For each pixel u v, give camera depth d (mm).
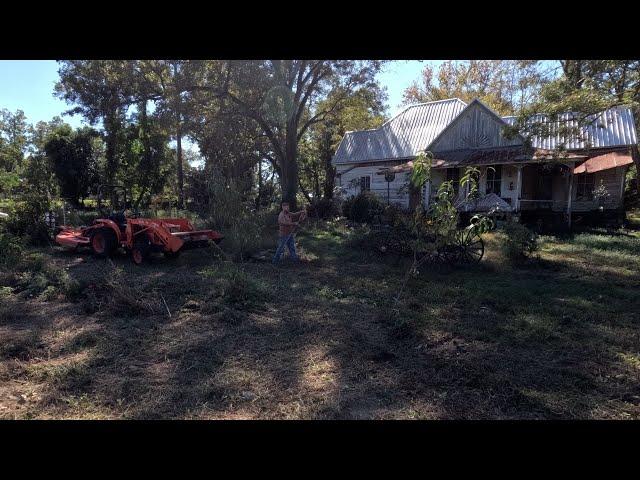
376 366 4332
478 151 20078
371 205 18531
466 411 3504
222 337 5066
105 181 23750
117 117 21812
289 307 6379
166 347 4750
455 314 6102
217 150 21875
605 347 4887
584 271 9438
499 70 35938
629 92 11117
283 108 21750
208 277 8086
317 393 3773
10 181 19875
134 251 9844
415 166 6293
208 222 11953
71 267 9422
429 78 40031
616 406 3605
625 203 22219
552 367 4328
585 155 17219
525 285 8070
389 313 5855
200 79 20469
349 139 26328
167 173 26062
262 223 12047
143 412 3434
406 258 10531
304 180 35031
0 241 8438
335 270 9328
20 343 4785
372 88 23484
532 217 18250
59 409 3492
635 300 7082
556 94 12250
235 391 3785
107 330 5258
